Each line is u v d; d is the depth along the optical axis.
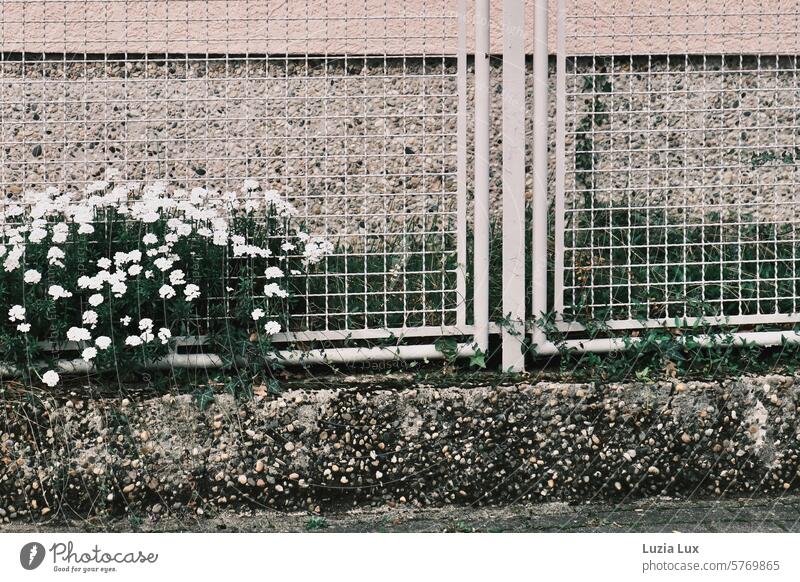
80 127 4.97
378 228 4.88
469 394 4.02
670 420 4.05
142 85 4.98
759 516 3.90
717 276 4.60
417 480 3.99
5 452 3.89
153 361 4.05
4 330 4.11
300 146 4.96
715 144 5.07
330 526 3.85
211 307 4.18
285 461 3.95
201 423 3.95
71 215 4.34
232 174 5.01
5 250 4.06
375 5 4.98
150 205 4.10
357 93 5.00
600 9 5.01
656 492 4.04
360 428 3.98
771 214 5.05
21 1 4.28
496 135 5.04
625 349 4.25
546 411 4.03
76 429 3.91
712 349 4.31
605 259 4.64
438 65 5.04
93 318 3.88
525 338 4.27
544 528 3.81
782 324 4.43
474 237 4.21
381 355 4.23
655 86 5.05
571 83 4.98
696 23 5.02
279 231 4.44
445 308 4.45
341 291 4.45
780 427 4.09
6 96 4.95
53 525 3.87
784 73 5.13
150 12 4.96
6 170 4.95
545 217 4.20
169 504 3.91
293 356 4.15
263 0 4.97
